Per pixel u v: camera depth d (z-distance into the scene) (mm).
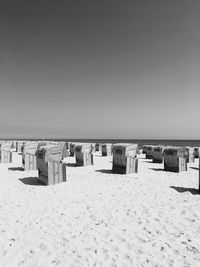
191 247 4594
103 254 4320
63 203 7277
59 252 4387
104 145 23234
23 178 10945
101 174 12211
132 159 12484
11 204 7094
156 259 4160
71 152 22094
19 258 4184
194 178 11469
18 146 26812
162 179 11125
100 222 5809
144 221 5891
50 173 9602
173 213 6473
